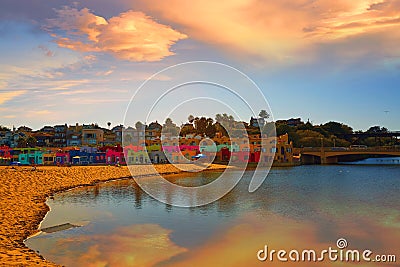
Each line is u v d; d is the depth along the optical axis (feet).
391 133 473.26
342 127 523.29
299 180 211.82
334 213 102.73
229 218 95.40
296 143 423.23
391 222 90.22
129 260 61.98
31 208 104.68
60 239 74.33
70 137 404.77
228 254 65.57
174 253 66.23
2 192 124.57
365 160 500.33
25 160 266.98
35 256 61.00
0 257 56.70
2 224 82.58
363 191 157.89
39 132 433.89
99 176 202.28
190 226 86.28
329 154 374.22
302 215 99.55
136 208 111.65
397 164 381.40
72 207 113.50
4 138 394.73
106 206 115.75
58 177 178.29
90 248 68.39
